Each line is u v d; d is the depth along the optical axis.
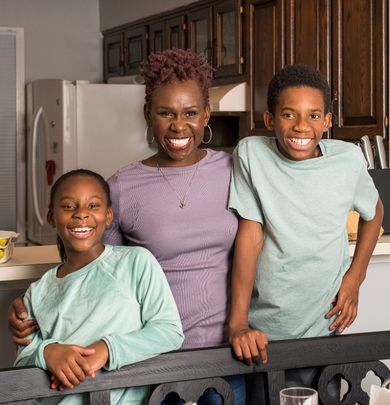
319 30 3.61
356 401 1.61
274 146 1.79
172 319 1.62
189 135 1.75
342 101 3.53
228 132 4.72
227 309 1.78
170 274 1.75
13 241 2.21
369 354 1.62
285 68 1.76
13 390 1.43
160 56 1.74
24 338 1.69
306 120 1.71
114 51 5.74
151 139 4.74
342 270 1.85
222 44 4.35
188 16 4.62
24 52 5.81
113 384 1.49
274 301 1.79
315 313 1.80
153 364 1.51
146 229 1.75
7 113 5.77
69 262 1.70
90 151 4.69
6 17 5.77
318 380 1.60
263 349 1.56
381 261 2.45
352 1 3.42
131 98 4.71
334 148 1.82
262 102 4.04
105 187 1.72
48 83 4.81
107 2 5.80
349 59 3.46
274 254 1.76
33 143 5.05
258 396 1.81
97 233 1.67
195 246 1.75
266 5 3.97
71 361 1.44
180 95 1.73
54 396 1.50
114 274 1.65
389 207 2.53
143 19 5.18
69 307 1.63
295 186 1.75
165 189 1.77
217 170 1.81
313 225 1.75
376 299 2.46
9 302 2.25
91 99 4.67
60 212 1.67
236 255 1.77
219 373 1.54
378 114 3.31
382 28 3.26
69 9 5.91
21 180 5.78
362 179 1.85
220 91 4.26
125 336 1.52
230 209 1.79
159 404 1.51
